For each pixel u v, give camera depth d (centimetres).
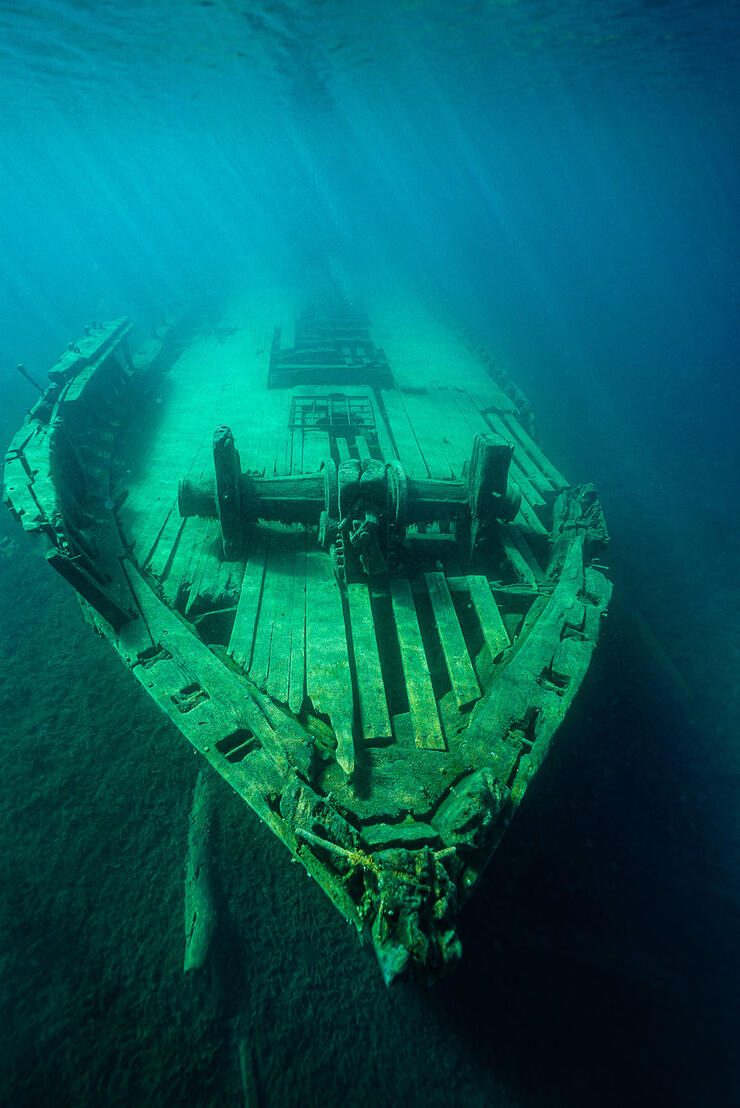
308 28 829
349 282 1812
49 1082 319
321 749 328
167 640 407
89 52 921
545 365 1579
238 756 329
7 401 1222
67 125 1780
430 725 354
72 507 527
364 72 1202
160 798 462
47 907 389
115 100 1378
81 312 1856
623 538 877
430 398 936
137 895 402
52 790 460
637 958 395
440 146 3159
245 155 2800
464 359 1150
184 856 426
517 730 341
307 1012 356
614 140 3042
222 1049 337
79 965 364
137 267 2070
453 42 963
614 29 905
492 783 294
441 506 511
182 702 360
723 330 1858
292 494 514
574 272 2656
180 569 512
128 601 450
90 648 598
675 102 1800
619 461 1106
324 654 404
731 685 614
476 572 546
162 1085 321
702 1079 351
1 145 2147
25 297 1934
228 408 868
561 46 1020
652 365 1583
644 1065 354
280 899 407
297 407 875
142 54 945
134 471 680
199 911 384
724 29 912
